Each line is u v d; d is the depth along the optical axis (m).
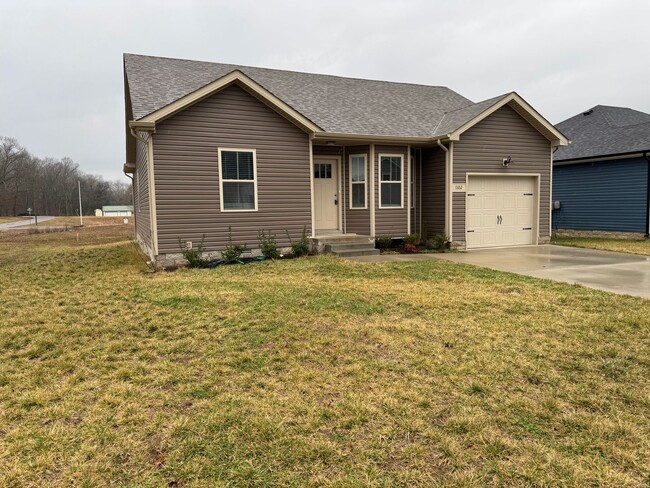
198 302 5.79
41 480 2.19
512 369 3.47
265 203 9.91
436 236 11.63
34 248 15.45
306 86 13.20
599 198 15.61
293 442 2.48
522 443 2.45
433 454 2.37
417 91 15.09
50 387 3.31
